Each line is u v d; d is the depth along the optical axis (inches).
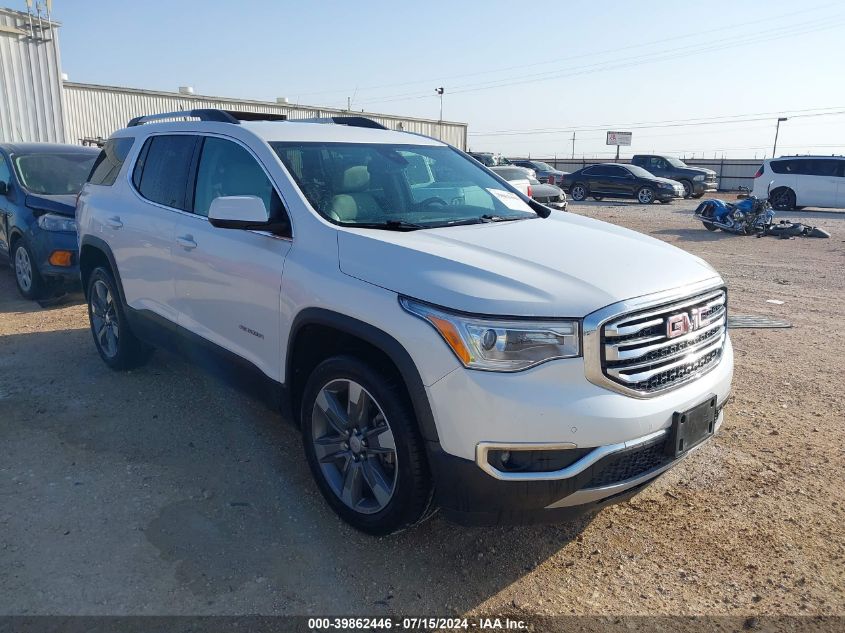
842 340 267.1
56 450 166.4
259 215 138.6
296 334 137.3
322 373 134.0
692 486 155.3
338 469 138.3
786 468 163.0
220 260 156.9
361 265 126.6
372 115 1338.6
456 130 1546.5
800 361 240.7
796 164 894.4
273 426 181.8
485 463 109.8
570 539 135.6
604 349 110.5
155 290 185.0
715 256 489.4
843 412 196.1
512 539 135.3
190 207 175.2
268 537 133.5
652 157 1218.0
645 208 957.8
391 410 120.1
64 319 284.4
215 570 123.3
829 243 564.7
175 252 173.3
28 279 312.7
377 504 128.8
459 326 109.8
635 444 113.0
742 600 118.3
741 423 188.4
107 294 217.6
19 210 311.4
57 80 633.0
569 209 928.9
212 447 169.5
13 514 138.9
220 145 170.4
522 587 121.6
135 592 117.2
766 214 607.2
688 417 120.8
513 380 108.3
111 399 197.5
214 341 164.2
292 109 1212.5
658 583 122.8
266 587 119.4
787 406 200.4
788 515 143.4
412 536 135.3
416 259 122.1
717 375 131.2
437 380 111.6
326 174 153.9
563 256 127.2
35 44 614.9
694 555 130.6
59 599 114.9
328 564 126.1
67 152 360.5
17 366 224.1
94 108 964.6
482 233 140.9
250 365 152.4
